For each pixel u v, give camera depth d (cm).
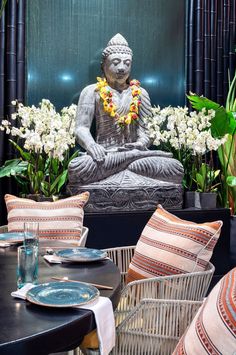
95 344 138
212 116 385
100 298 124
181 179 393
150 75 462
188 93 468
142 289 178
